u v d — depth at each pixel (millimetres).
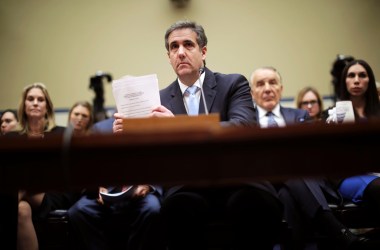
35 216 2178
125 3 5137
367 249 1911
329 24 5098
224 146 990
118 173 995
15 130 2900
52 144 978
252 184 1668
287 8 5117
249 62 5047
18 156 994
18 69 5035
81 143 978
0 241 1541
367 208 2180
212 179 994
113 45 5078
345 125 969
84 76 5035
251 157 995
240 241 1581
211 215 1795
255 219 1570
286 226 2137
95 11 5129
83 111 3385
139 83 1670
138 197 2123
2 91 4992
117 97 1668
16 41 5070
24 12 5105
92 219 2115
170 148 990
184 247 1596
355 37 5082
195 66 2008
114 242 2113
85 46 5074
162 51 5062
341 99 2836
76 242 2137
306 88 3662
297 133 970
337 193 2320
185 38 2004
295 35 5090
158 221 2014
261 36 5082
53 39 5086
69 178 983
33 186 994
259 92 2938
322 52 5066
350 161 994
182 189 1790
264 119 2896
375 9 5102
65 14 5121
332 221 2057
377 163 992
